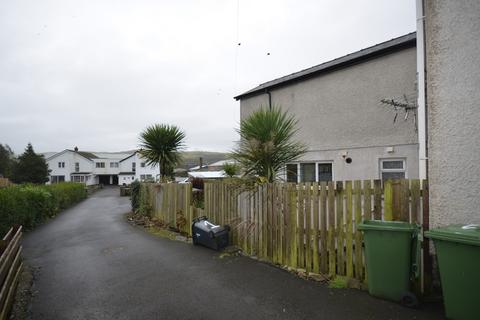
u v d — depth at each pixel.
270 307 3.61
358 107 9.24
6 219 8.22
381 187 3.93
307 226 4.65
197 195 8.37
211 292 4.12
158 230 8.98
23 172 42.59
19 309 3.78
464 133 3.53
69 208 18.28
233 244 6.31
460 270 2.98
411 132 8.08
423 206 3.70
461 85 3.57
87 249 6.89
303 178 10.62
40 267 5.58
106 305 3.83
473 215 3.45
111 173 64.19
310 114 10.53
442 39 3.70
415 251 3.52
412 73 8.12
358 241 4.08
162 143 11.98
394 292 3.55
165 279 4.68
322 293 3.92
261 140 5.86
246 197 5.91
